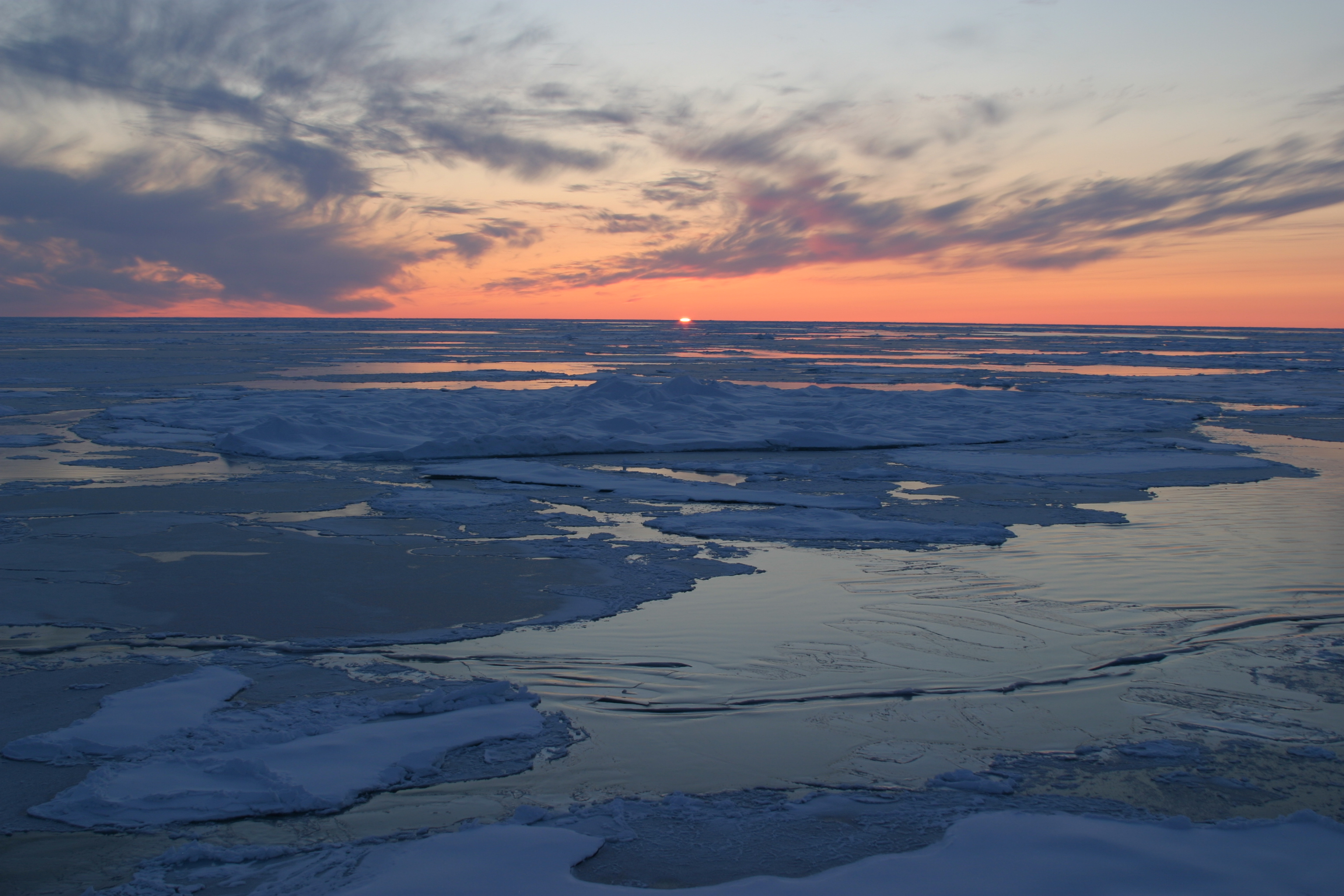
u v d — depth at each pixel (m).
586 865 4.27
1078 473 16.27
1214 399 32.38
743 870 4.24
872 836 4.57
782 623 7.92
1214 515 12.65
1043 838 4.41
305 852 4.36
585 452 18.38
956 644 7.43
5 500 12.96
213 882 4.10
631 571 9.55
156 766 5.19
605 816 4.74
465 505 12.91
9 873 4.19
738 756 5.49
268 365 48.75
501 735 5.71
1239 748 5.60
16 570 9.32
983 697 6.38
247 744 5.47
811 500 13.33
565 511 12.65
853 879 4.07
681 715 6.07
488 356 61.88
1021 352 74.56
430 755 5.39
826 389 28.67
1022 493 14.38
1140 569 9.70
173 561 9.73
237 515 12.08
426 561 9.88
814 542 10.88
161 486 14.16
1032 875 4.08
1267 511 12.89
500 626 7.77
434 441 17.55
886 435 20.84
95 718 5.80
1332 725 5.94
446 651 7.22
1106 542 10.95
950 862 4.20
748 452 18.91
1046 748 5.61
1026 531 11.60
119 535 10.90
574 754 5.50
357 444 18.50
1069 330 191.88
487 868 4.15
